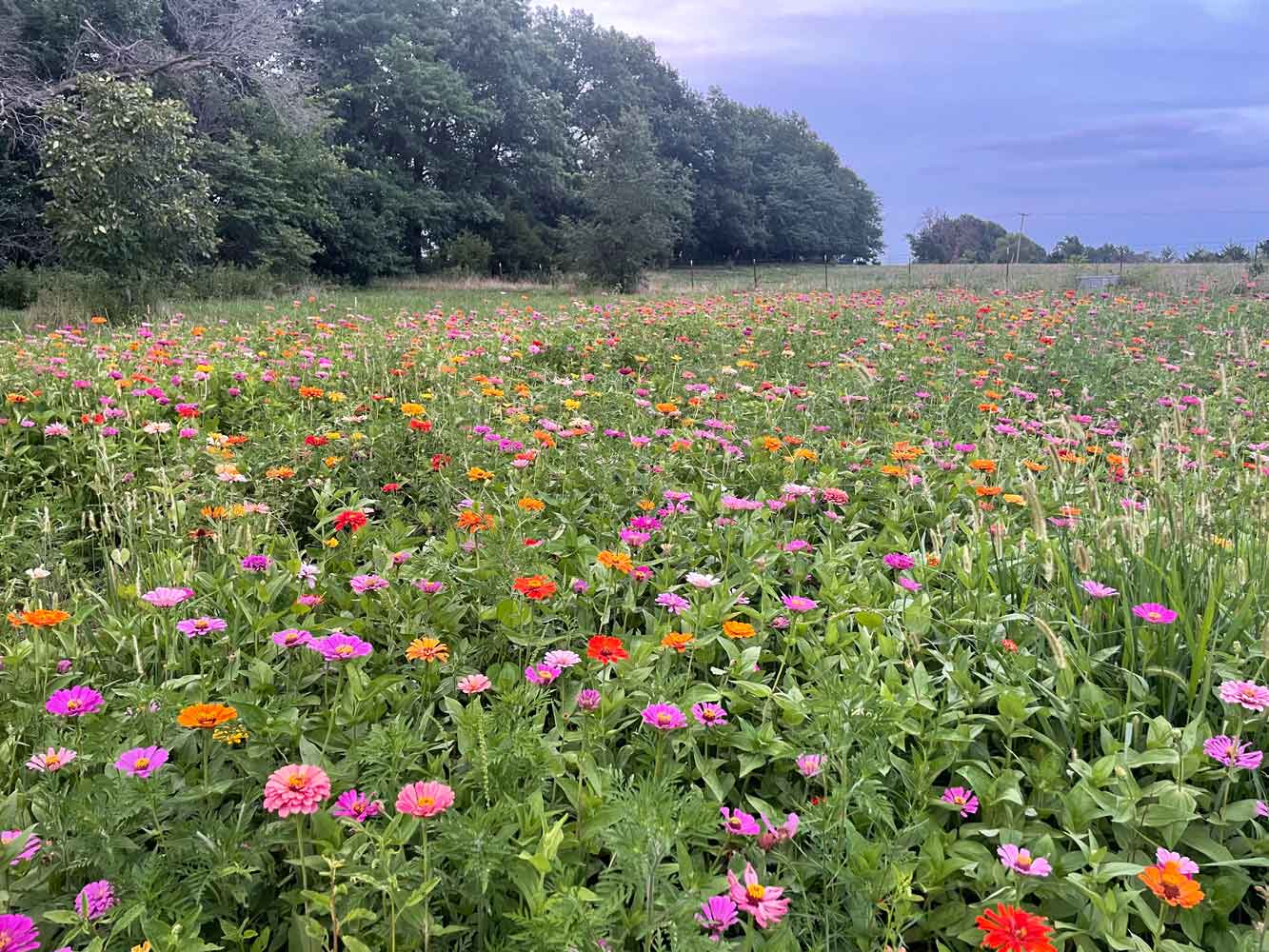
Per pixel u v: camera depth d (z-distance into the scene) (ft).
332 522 13.80
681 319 36.65
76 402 18.90
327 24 122.52
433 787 5.59
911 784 7.20
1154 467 10.71
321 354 25.61
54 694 6.82
